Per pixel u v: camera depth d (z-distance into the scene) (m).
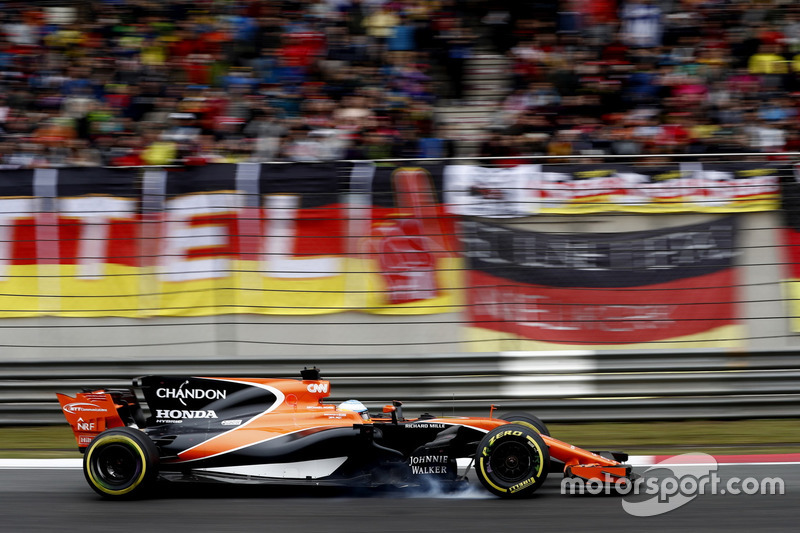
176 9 38.50
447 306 31.56
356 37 37.62
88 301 32.31
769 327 30.91
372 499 20.94
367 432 21.06
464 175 31.73
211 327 32.03
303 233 31.94
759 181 31.33
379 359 30.73
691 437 28.31
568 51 36.94
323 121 35.44
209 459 21.25
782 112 34.94
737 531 18.05
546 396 30.36
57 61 37.88
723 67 36.22
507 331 31.34
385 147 34.88
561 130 35.03
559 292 31.36
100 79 37.16
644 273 31.31
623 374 30.38
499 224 31.61
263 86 36.44
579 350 30.92
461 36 38.16
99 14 38.94
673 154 31.94
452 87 38.12
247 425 21.78
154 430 22.20
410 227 31.75
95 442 21.05
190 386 22.36
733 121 34.75
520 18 38.28
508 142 34.94
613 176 31.58
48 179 32.44
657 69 36.06
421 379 30.53
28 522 19.34
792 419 30.06
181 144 35.06
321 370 30.84
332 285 31.89
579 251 31.47
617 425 30.11
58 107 36.72
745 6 37.25
